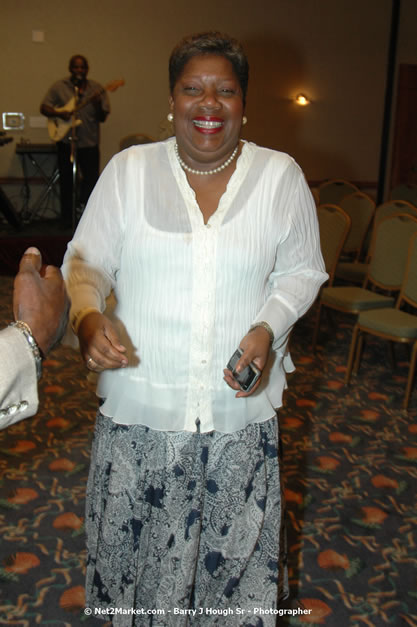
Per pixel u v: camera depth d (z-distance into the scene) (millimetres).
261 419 1726
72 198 8891
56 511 2795
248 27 10250
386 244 4914
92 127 8703
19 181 9469
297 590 2365
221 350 1632
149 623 1766
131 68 9734
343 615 2248
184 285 1595
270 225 1644
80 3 9289
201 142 1574
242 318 1642
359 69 10984
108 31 9508
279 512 1798
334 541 2666
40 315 869
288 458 3354
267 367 1777
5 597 2279
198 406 1644
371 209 6211
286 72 10609
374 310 4484
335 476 3195
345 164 11281
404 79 11156
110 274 1679
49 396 3984
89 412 3795
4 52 9109
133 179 1631
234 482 1694
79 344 1484
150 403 1649
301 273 1732
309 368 4699
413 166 11516
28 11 9086
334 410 3984
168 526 1687
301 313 1701
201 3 9883
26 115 9375
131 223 1618
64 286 922
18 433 3484
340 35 10766
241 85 1604
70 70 8508
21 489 2951
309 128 10945
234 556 1738
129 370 1674
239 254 1591
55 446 3367
